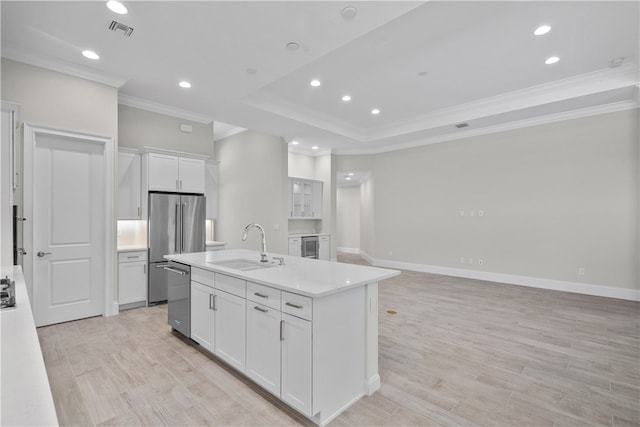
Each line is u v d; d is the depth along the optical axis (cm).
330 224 783
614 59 366
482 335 320
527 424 185
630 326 345
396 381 233
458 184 623
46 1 236
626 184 454
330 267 258
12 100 306
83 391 216
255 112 484
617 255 461
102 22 264
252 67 343
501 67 383
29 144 315
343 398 198
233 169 729
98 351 278
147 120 451
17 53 305
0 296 154
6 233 226
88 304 362
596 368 252
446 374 243
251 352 221
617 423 186
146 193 423
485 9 273
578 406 202
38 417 63
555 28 303
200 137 512
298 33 279
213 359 265
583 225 487
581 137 486
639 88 397
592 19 288
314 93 463
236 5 242
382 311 398
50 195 333
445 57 357
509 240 559
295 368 188
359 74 400
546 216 520
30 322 128
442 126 561
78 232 352
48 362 257
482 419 190
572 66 383
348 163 789
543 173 522
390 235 736
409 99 489
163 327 338
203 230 475
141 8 245
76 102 343
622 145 454
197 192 475
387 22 275
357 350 210
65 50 309
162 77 368
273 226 631
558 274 509
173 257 316
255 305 218
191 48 305
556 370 249
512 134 553
